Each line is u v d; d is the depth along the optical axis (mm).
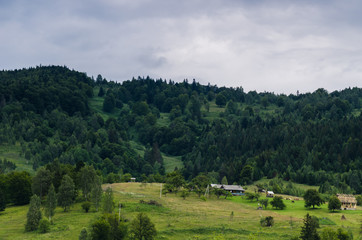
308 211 138625
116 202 128125
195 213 121625
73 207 125188
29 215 98375
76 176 143375
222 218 115500
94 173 139500
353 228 107875
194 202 146500
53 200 107688
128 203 128375
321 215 129875
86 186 136250
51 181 135625
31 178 142875
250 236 91062
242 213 127812
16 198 134625
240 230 99625
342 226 109000
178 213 119250
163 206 129500
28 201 136375
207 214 121375
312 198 143875
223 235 92938
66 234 90875
